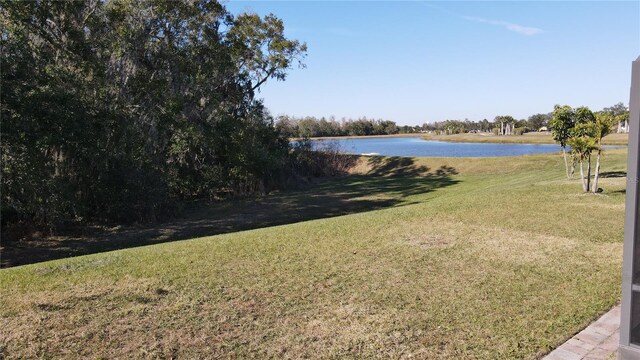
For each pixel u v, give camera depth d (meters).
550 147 57.91
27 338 4.24
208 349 3.97
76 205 15.71
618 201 11.20
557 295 4.96
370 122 122.81
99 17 18.12
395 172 36.88
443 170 35.03
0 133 12.52
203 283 5.74
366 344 3.97
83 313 4.82
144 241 14.96
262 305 4.95
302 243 7.86
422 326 4.29
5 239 14.88
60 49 16.77
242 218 19.56
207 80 23.56
